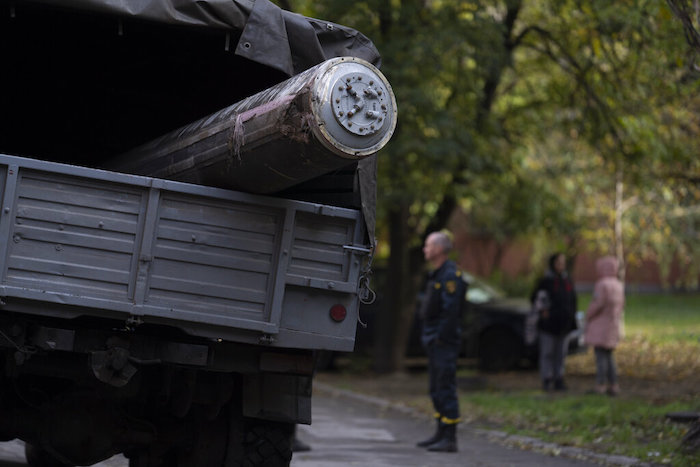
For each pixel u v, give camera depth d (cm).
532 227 2316
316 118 549
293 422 709
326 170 583
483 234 4225
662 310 3697
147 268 619
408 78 1772
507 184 2225
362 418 1480
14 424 704
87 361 648
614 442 1135
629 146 1942
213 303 634
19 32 862
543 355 1780
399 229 2173
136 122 1022
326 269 661
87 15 755
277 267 645
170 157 692
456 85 1914
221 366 670
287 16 711
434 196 2103
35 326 620
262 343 648
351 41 732
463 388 1848
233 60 799
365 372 2230
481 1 1812
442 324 1142
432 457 1088
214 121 653
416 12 1830
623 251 3116
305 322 660
